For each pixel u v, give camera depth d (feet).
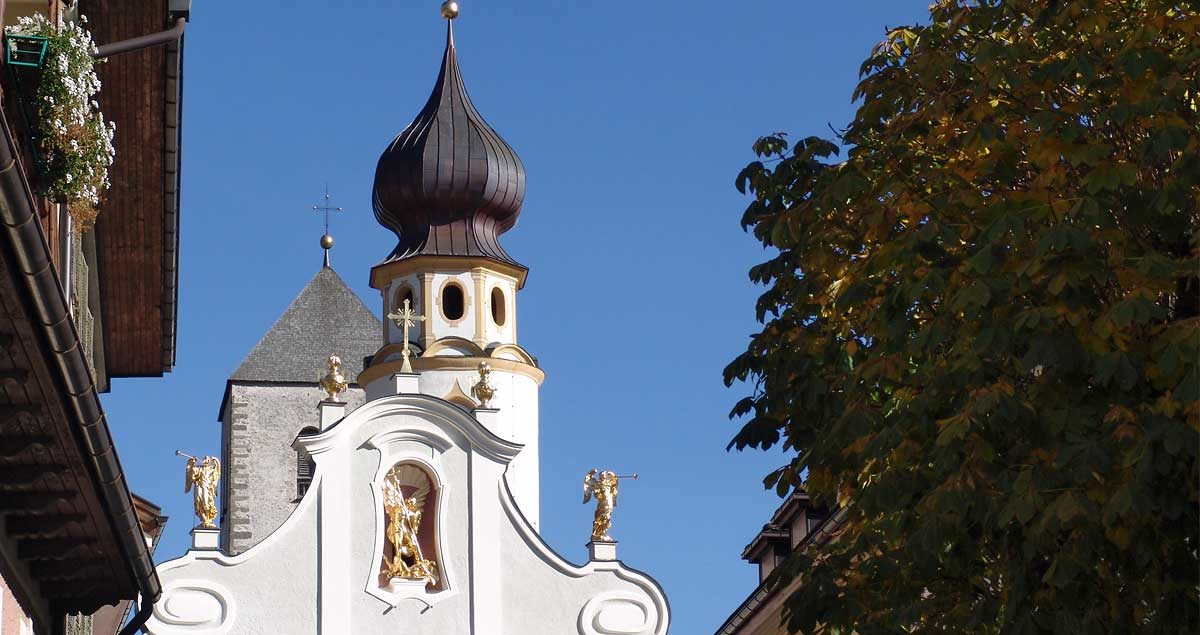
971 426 54.49
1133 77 55.83
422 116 210.38
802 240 64.95
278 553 149.59
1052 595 54.95
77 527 67.67
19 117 54.39
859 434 60.13
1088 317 54.44
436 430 154.92
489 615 151.74
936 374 57.00
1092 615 54.13
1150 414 51.72
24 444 58.90
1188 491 52.29
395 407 154.51
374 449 153.58
